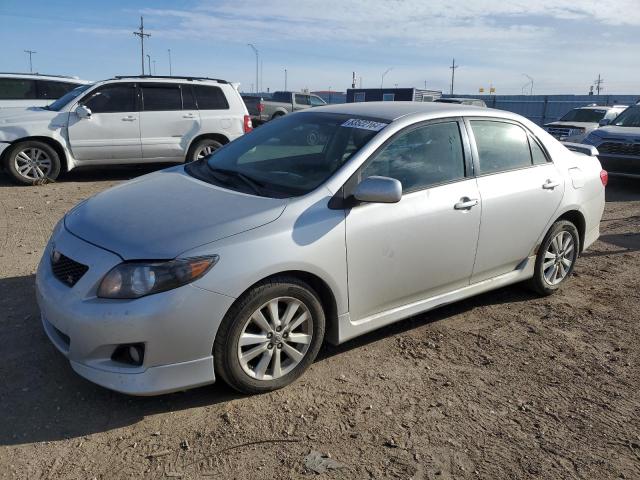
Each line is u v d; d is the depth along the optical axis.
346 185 3.61
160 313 2.94
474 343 4.25
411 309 4.05
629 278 5.83
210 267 3.05
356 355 3.97
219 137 10.88
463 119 4.35
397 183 3.42
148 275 2.97
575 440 3.13
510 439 3.12
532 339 4.35
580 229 5.38
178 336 3.00
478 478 2.81
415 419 3.26
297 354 3.50
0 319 4.21
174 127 10.42
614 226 8.07
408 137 3.99
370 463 2.88
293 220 3.36
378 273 3.74
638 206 9.54
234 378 3.26
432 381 3.68
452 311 4.82
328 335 3.71
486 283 4.58
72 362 3.11
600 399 3.55
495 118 4.59
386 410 3.33
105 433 3.03
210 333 3.09
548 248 5.01
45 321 3.45
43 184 9.71
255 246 3.18
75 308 3.02
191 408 3.27
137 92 10.16
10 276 5.09
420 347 4.14
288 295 3.34
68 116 9.65
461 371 3.83
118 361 3.06
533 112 33.97
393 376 3.72
